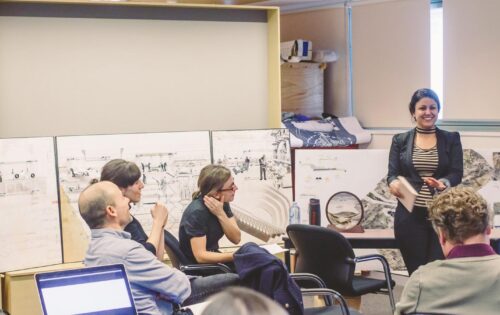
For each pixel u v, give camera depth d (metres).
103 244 3.20
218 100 5.77
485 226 2.53
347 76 7.46
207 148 5.40
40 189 4.90
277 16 5.73
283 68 7.28
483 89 6.39
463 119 6.56
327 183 6.07
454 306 2.47
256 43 5.84
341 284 4.48
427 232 4.94
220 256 4.34
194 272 4.43
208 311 1.23
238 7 5.65
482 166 5.90
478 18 6.37
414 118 5.15
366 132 7.19
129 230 4.02
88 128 5.44
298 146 6.64
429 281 2.52
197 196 4.62
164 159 5.26
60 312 2.72
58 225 4.95
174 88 5.65
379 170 6.05
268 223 5.57
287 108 7.30
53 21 5.31
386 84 7.12
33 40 5.27
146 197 5.20
